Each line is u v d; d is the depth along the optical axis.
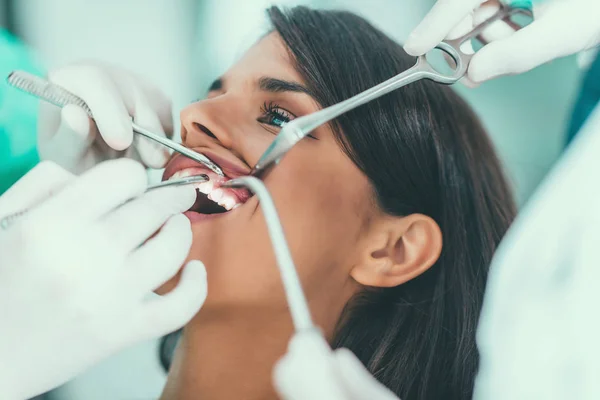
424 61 0.77
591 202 0.72
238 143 0.85
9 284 0.63
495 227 0.89
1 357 0.63
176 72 1.04
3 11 1.10
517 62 0.83
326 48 0.89
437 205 0.88
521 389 0.71
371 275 0.86
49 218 0.63
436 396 0.84
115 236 0.65
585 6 0.81
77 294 0.64
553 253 0.73
